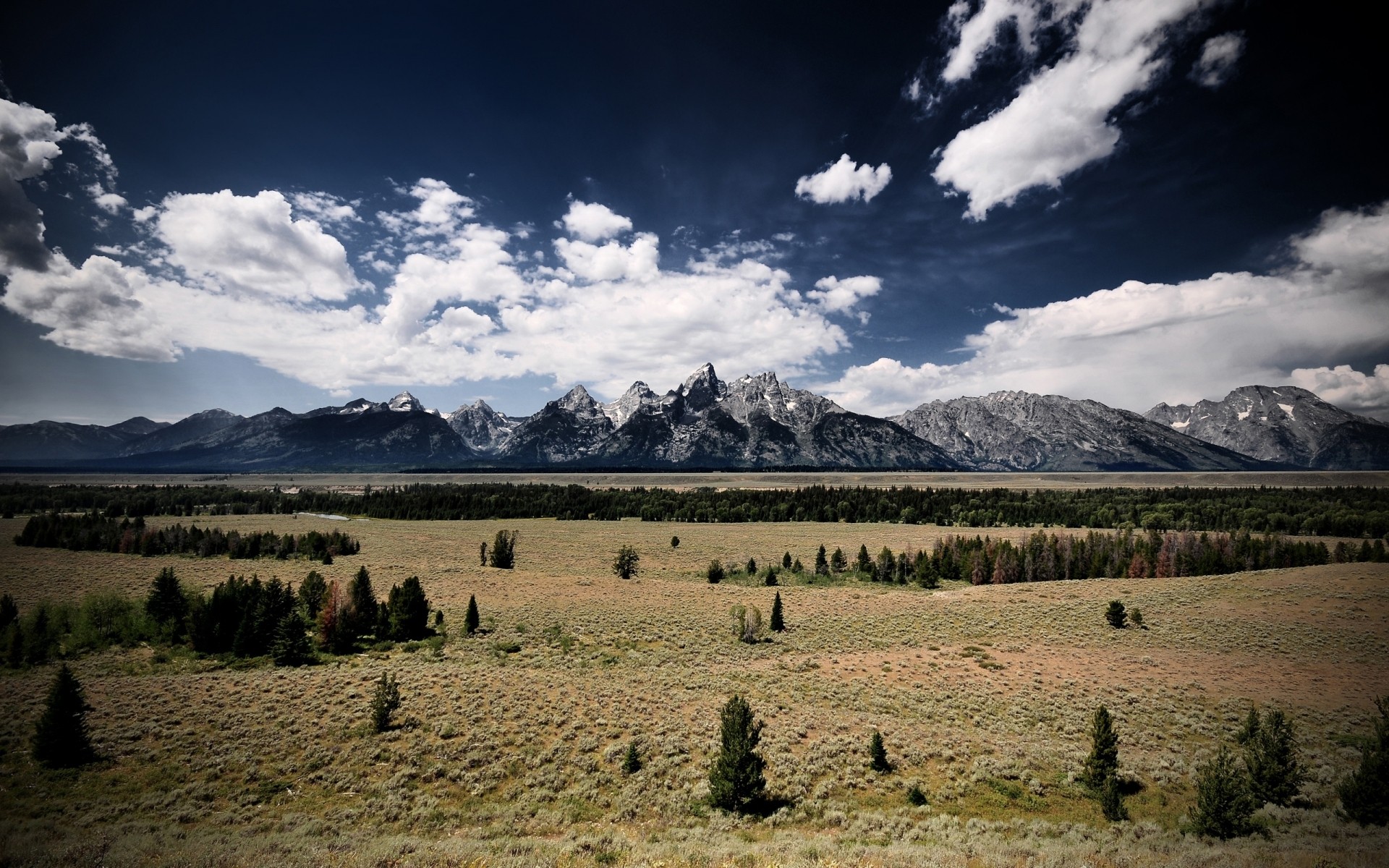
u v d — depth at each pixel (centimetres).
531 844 2158
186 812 2498
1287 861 1858
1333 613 6200
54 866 1822
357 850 2055
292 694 3934
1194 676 4628
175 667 4862
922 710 3997
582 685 4266
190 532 12331
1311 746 3384
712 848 2152
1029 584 9069
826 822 2558
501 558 10700
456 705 3759
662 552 13188
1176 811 2736
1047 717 3875
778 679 4653
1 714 3506
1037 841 2280
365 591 6412
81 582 7969
